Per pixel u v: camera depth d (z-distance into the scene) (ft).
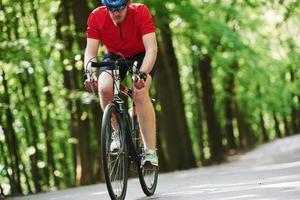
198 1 107.24
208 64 134.92
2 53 73.46
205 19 102.58
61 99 91.15
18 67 75.31
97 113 86.07
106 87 34.50
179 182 49.98
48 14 89.92
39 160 94.02
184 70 157.48
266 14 126.21
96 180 89.20
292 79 182.29
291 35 147.54
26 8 85.81
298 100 207.21
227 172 58.18
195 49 119.85
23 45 72.90
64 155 103.71
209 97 136.05
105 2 34.42
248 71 138.00
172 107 107.24
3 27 78.69
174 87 113.80
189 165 111.45
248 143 172.65
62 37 89.56
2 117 75.00
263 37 135.03
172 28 108.58
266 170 52.31
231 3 108.58
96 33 35.81
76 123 90.12
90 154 90.27
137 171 37.06
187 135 113.50
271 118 235.61
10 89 83.41
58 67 90.53
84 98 84.89
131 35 35.45
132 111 37.14
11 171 72.95
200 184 44.91
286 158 94.02
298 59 160.35
